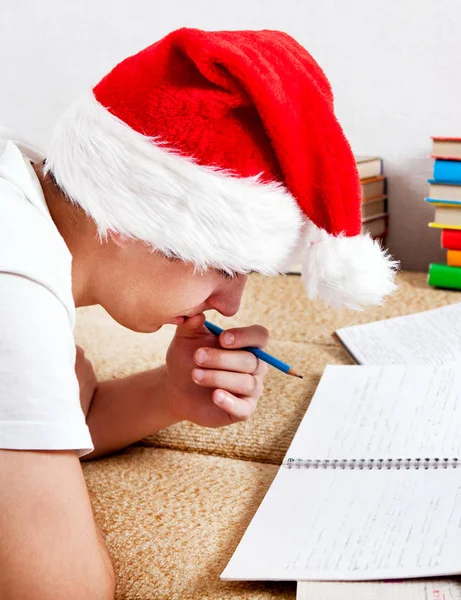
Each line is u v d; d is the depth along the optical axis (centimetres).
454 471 73
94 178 69
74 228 73
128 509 75
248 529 68
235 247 69
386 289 76
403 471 74
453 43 131
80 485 61
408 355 102
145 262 73
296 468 78
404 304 125
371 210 137
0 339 59
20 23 154
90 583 59
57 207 74
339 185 70
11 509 58
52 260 64
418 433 81
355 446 80
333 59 138
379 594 58
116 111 70
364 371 97
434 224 126
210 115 67
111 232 71
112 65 152
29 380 59
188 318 81
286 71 69
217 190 67
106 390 92
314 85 70
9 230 63
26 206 67
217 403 81
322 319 121
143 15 147
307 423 86
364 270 72
